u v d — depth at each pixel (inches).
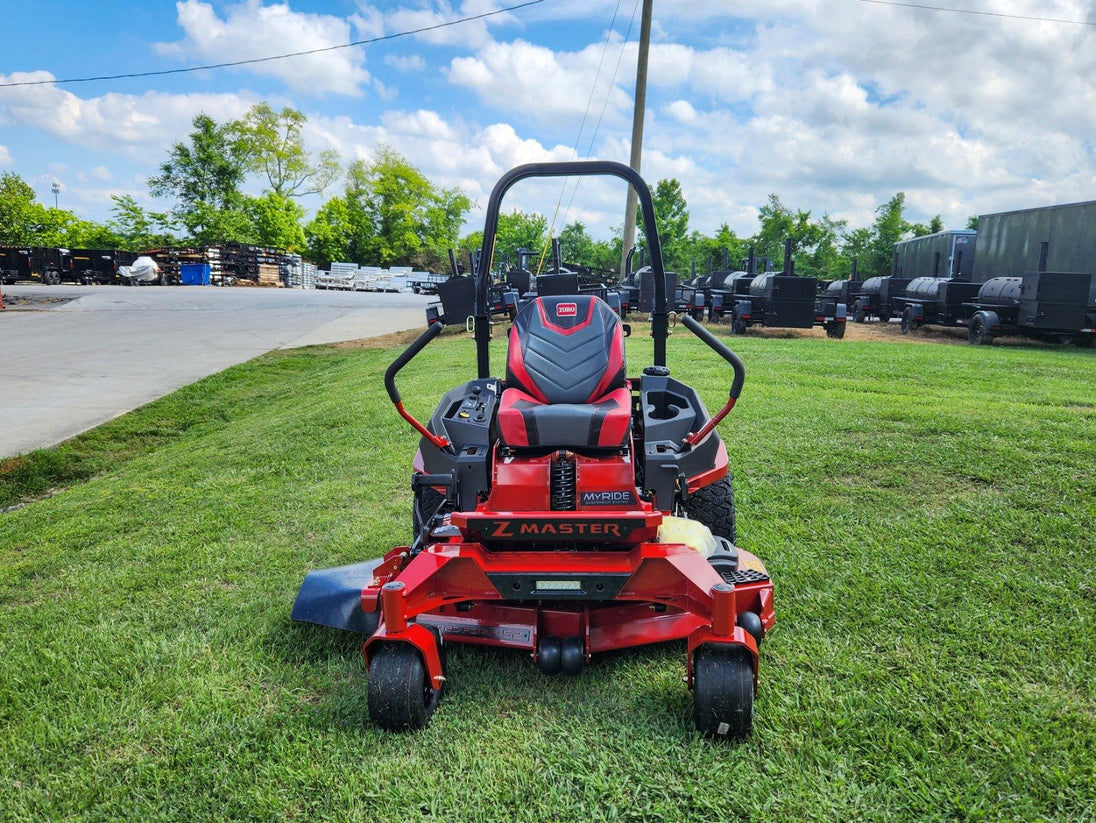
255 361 705.6
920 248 1036.5
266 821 100.3
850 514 194.5
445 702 123.4
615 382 142.4
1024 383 380.2
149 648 148.9
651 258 156.6
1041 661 125.3
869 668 125.7
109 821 102.6
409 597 115.3
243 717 123.6
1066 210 684.1
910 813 94.7
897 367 441.1
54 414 501.4
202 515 242.8
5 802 106.9
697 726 108.8
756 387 364.2
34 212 3036.4
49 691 136.0
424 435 143.7
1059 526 175.9
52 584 196.1
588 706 120.2
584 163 152.3
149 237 3048.7
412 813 99.2
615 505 128.1
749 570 129.7
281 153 3265.3
